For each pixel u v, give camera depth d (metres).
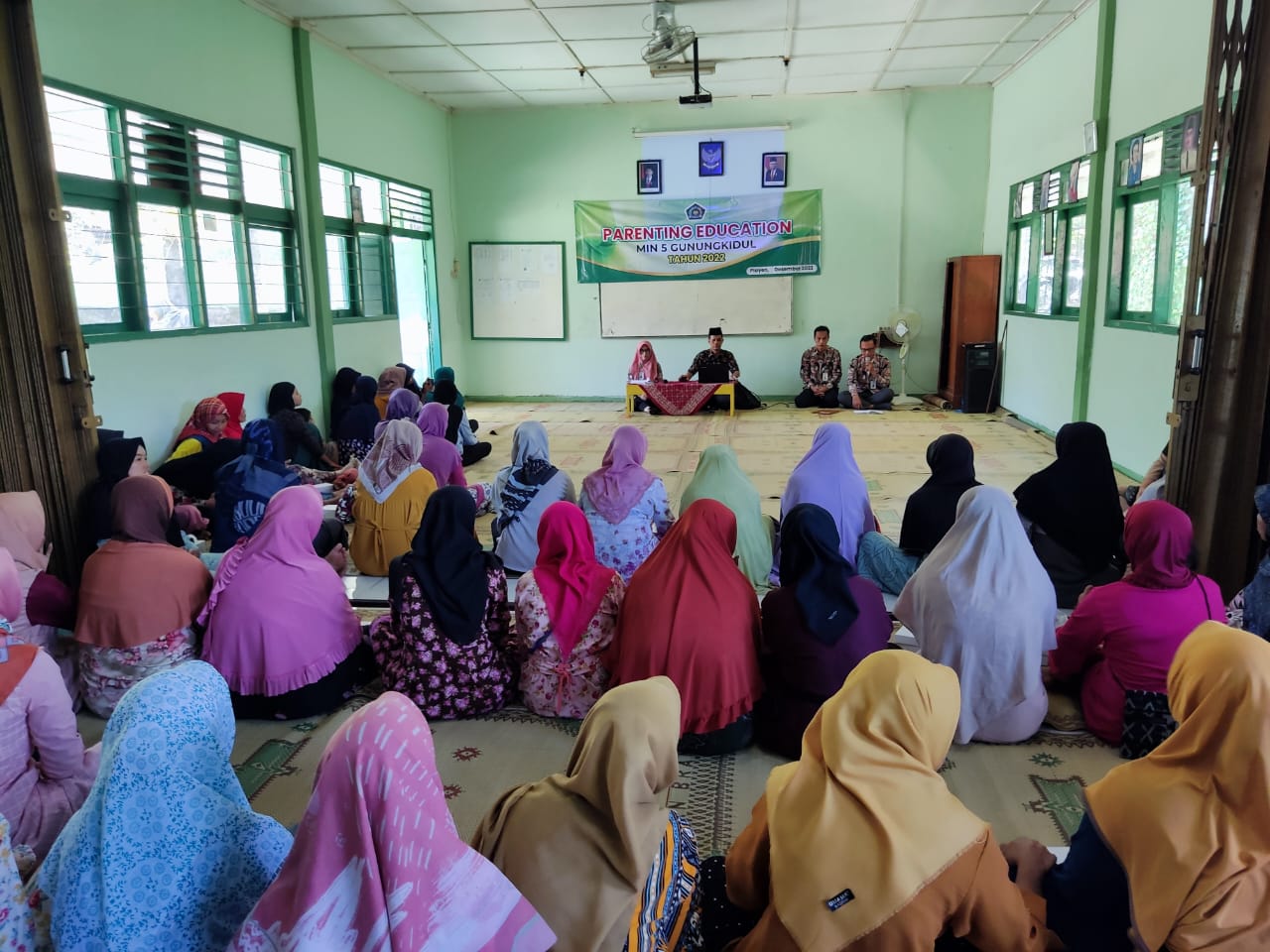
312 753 2.35
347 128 6.98
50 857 1.32
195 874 1.16
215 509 3.68
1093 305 6.03
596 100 8.67
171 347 4.95
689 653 2.21
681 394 8.09
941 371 8.80
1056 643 2.35
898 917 1.13
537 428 3.76
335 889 1.05
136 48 4.63
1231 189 2.82
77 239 4.38
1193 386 2.96
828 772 1.25
